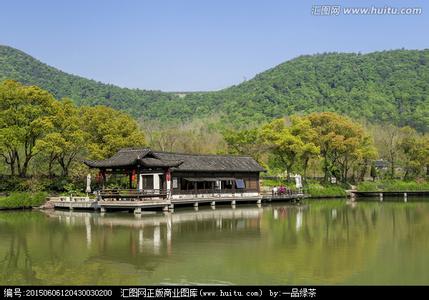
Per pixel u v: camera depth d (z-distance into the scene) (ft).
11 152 238.27
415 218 165.68
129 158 192.24
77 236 122.42
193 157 222.69
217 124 542.16
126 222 150.51
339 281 78.33
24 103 223.71
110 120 247.29
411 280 78.74
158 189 189.26
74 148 230.07
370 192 284.61
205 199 205.98
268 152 315.37
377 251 101.40
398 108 618.44
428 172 351.67
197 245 109.09
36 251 103.19
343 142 298.15
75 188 231.50
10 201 195.52
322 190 284.61
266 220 157.69
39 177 232.73
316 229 135.13
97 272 84.99
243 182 236.43
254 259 93.76
